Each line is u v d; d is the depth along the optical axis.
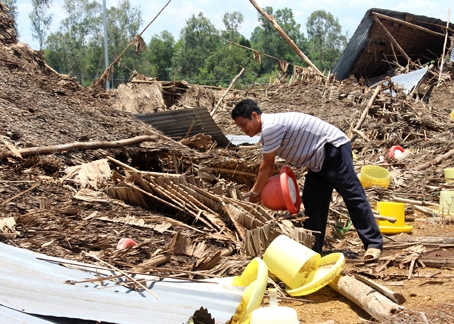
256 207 5.43
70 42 63.81
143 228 5.32
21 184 5.88
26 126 7.36
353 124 14.27
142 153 8.45
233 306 3.56
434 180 9.59
